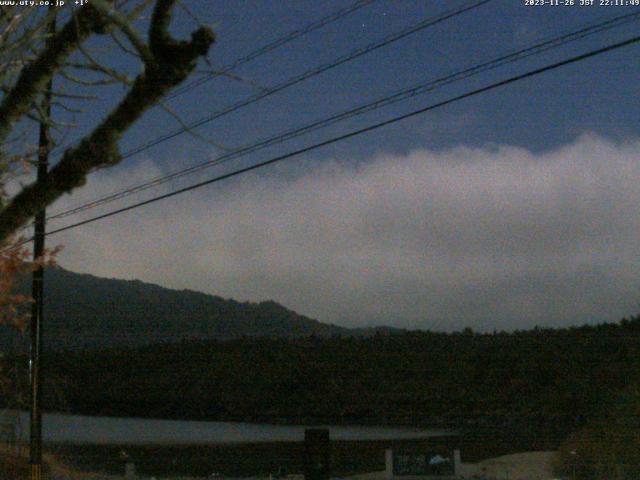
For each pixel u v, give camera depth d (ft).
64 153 11.82
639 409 90.53
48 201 11.84
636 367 109.40
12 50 15.40
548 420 109.60
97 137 11.72
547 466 89.40
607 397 102.17
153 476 90.94
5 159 20.39
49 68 12.59
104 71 14.69
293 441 112.47
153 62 11.51
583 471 86.74
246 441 113.50
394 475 85.05
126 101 11.68
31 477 63.10
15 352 64.39
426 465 85.05
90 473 90.53
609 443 87.71
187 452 104.99
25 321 32.73
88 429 128.16
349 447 106.83
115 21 11.70
